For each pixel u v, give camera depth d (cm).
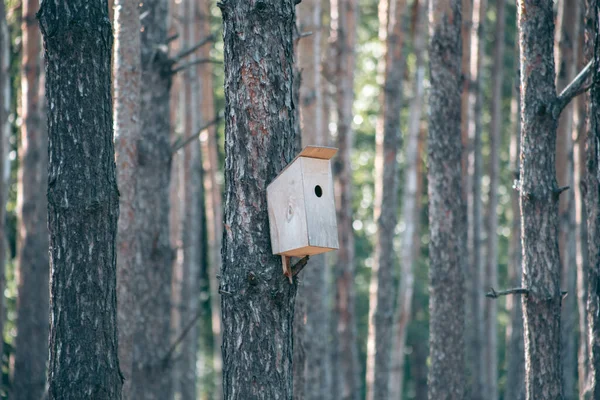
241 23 820
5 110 1444
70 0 891
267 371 794
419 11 1870
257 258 800
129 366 1198
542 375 1005
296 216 775
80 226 880
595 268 994
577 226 1437
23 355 1620
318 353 1661
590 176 1081
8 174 1455
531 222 1010
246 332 798
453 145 1309
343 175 1792
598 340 946
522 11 1016
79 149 884
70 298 877
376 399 1755
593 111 891
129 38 1202
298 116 1251
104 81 905
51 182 888
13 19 1809
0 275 1456
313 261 1669
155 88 1419
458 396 1309
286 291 804
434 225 1318
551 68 1009
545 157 1006
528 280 1015
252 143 810
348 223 1803
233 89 820
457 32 1315
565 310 1661
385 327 1770
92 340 877
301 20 1560
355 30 1800
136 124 1211
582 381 1406
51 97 893
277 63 822
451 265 1309
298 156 777
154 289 1440
